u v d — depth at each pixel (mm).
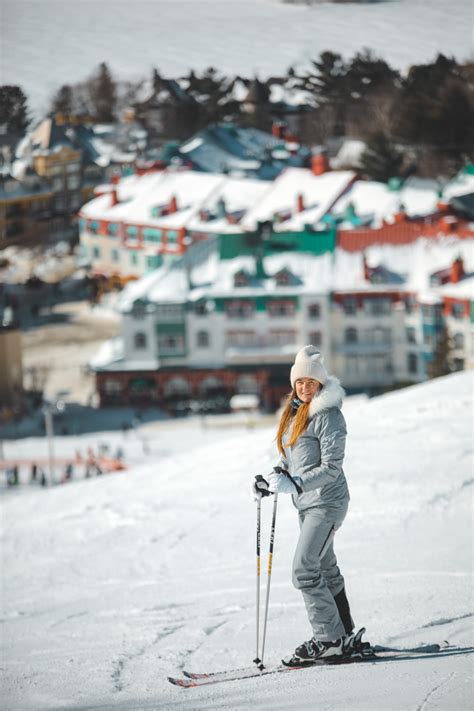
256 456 28438
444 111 155750
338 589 11305
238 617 14406
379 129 173875
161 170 186000
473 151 170250
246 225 166625
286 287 135625
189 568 19141
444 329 131000
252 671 11070
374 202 161750
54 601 18234
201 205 174125
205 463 29328
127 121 193500
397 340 135125
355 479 22359
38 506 29781
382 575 15875
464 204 145875
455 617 12711
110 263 178875
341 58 93188
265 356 134625
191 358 136125
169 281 138250
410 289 133375
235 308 135000
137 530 23016
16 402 128875
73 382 142000
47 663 12883
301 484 10711
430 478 21812
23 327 163500
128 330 135750
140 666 12133
